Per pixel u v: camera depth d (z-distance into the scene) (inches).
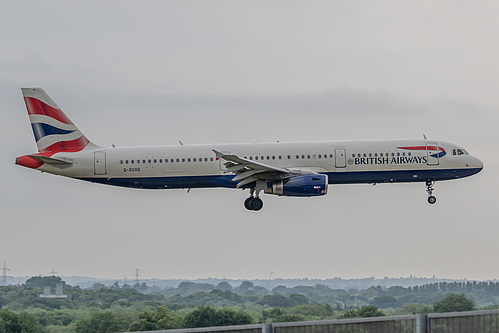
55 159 6953.7
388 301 6505.9
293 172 6737.2
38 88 7160.4
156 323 4530.0
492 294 6633.9
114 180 7057.1
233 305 5497.1
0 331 4210.1
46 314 4810.5
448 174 6835.6
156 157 6988.2
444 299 5059.1
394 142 6884.8
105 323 4421.8
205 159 6963.6
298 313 4918.8
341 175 6830.7
